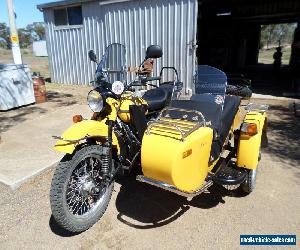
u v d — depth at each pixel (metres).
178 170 2.62
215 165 3.41
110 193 3.34
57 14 11.79
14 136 5.75
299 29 14.55
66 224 2.83
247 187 3.51
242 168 3.43
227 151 3.96
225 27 16.27
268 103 8.31
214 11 16.02
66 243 2.89
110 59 3.46
